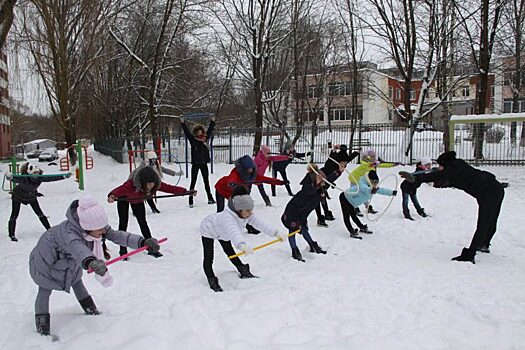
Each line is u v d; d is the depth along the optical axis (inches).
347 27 953.5
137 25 1067.3
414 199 371.2
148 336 145.5
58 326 162.7
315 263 245.4
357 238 303.0
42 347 147.3
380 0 816.3
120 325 157.2
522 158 590.2
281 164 473.1
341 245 285.1
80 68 1045.2
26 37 901.8
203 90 1175.0
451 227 333.1
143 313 169.3
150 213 419.5
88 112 1465.3
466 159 611.8
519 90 872.3
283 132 857.5
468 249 246.1
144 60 1090.7
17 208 325.7
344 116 1828.2
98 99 1282.0
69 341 148.6
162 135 1269.7
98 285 207.3
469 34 732.0
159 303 180.7
